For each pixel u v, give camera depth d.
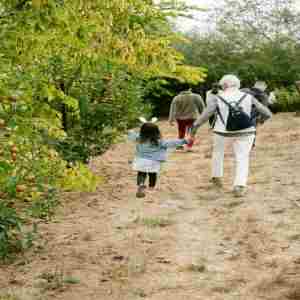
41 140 7.36
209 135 20.80
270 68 32.06
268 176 12.00
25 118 6.83
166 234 8.61
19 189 6.96
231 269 7.36
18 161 6.99
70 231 8.82
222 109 10.86
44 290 6.91
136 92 12.92
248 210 9.58
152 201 10.51
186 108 17.09
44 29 6.68
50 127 7.25
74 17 6.54
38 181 7.22
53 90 7.54
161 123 28.22
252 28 33.91
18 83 6.83
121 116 12.77
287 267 7.27
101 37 6.63
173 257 7.75
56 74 10.20
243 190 10.56
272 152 14.97
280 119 25.89
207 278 7.13
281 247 7.91
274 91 31.50
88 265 7.56
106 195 10.95
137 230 8.82
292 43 32.91
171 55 6.84
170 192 11.16
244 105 10.77
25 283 7.09
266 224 8.81
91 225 9.11
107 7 6.55
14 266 7.56
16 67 7.00
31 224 9.04
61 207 9.94
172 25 9.19
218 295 6.73
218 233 8.60
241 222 8.98
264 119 10.95
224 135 10.95
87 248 8.12
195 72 8.91
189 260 7.64
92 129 12.43
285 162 13.41
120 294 6.81
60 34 6.75
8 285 7.04
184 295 6.75
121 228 8.93
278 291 6.72
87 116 12.24
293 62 32.19
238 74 32.56
